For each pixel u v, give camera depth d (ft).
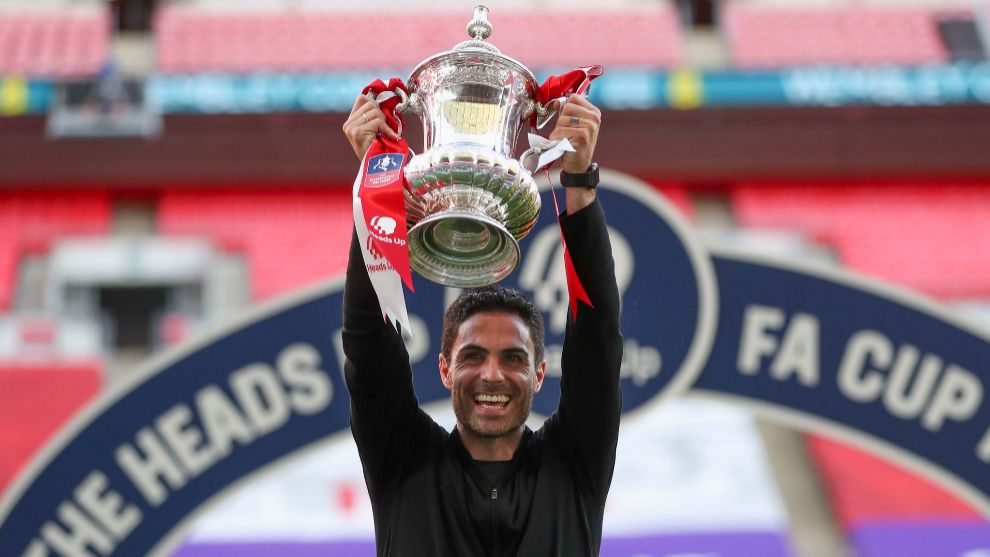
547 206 34.58
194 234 63.82
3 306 59.21
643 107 64.59
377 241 10.13
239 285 61.41
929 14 81.05
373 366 10.91
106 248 62.44
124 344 60.80
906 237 65.46
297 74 65.05
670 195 66.74
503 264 10.79
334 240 64.13
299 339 35.63
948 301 62.03
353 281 10.85
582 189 10.69
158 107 63.82
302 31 79.15
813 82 65.82
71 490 33.96
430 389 33.78
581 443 10.98
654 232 35.91
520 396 10.75
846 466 51.01
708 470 50.60
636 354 35.35
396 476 10.93
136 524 34.04
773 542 46.73
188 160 64.23
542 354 11.29
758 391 35.86
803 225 65.82
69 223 63.62
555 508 10.69
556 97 11.54
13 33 78.07
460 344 10.89
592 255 10.71
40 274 61.26
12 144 63.00
